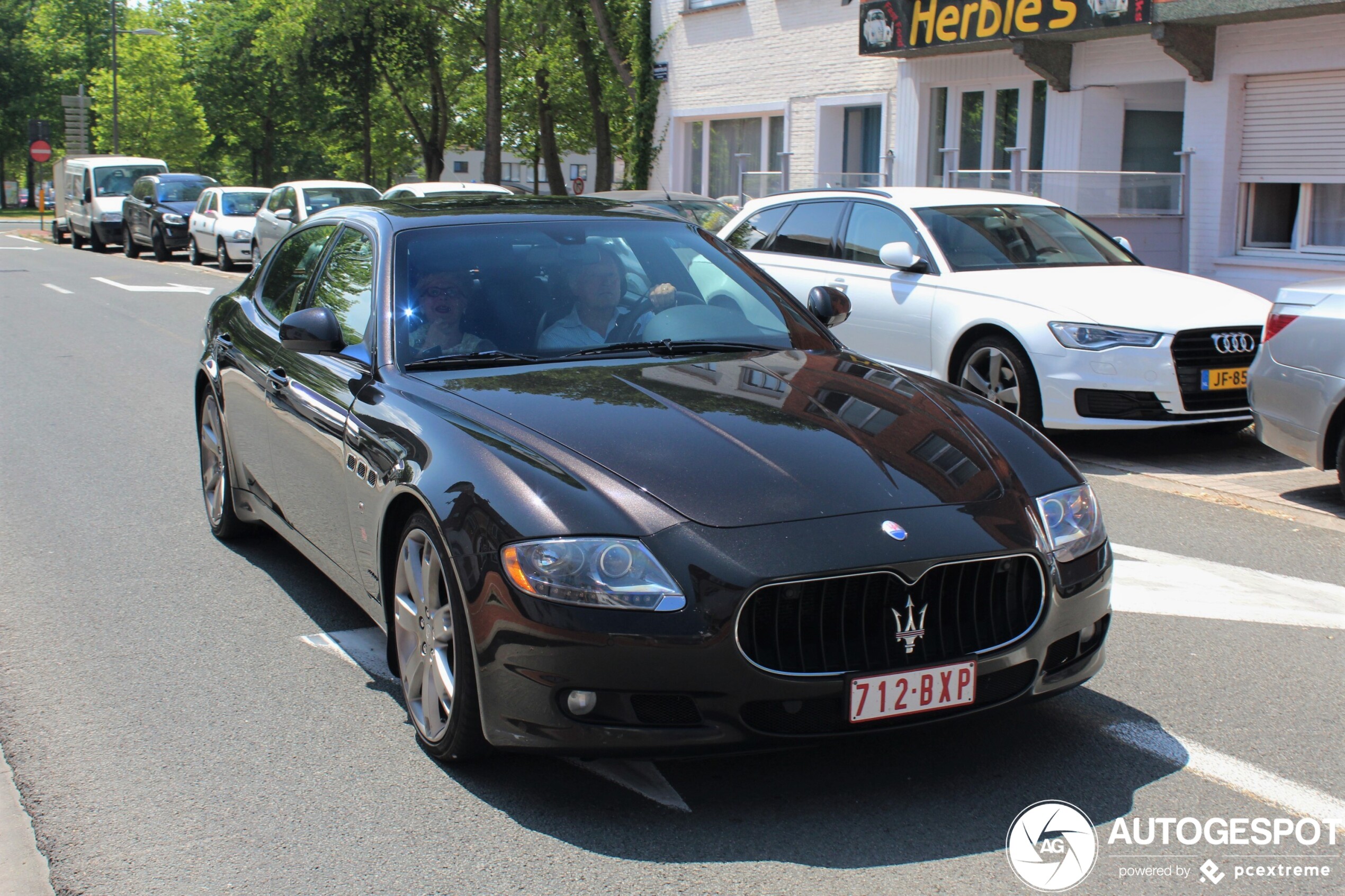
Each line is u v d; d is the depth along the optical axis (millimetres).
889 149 18750
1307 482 7312
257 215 22766
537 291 4469
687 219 5199
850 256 9359
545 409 3703
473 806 3354
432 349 4215
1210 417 7648
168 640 4699
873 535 3182
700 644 3039
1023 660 3307
